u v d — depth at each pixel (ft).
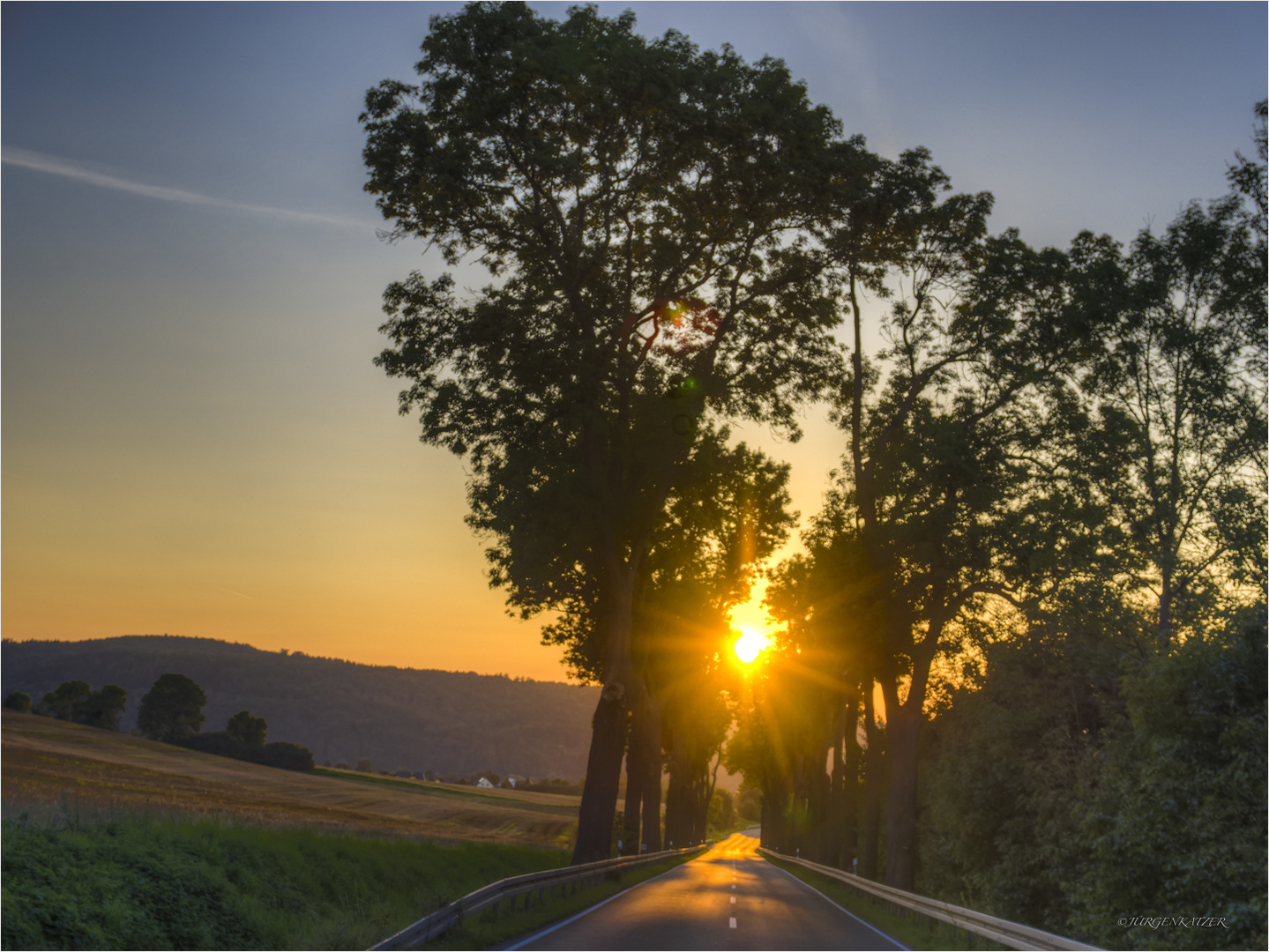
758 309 103.45
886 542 100.63
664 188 92.94
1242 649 55.67
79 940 29.76
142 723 541.75
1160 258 85.51
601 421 89.66
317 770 399.85
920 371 103.19
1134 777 59.67
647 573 119.96
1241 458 80.38
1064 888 70.54
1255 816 51.29
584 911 63.62
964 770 93.30
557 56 78.64
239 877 43.86
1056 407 92.73
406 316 91.09
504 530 98.94
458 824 253.44
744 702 220.43
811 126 87.04
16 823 37.06
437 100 83.10
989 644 98.58
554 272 95.40
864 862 127.13
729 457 110.63
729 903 76.28
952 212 97.04
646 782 156.35
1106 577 83.97
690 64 85.76
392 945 37.14
